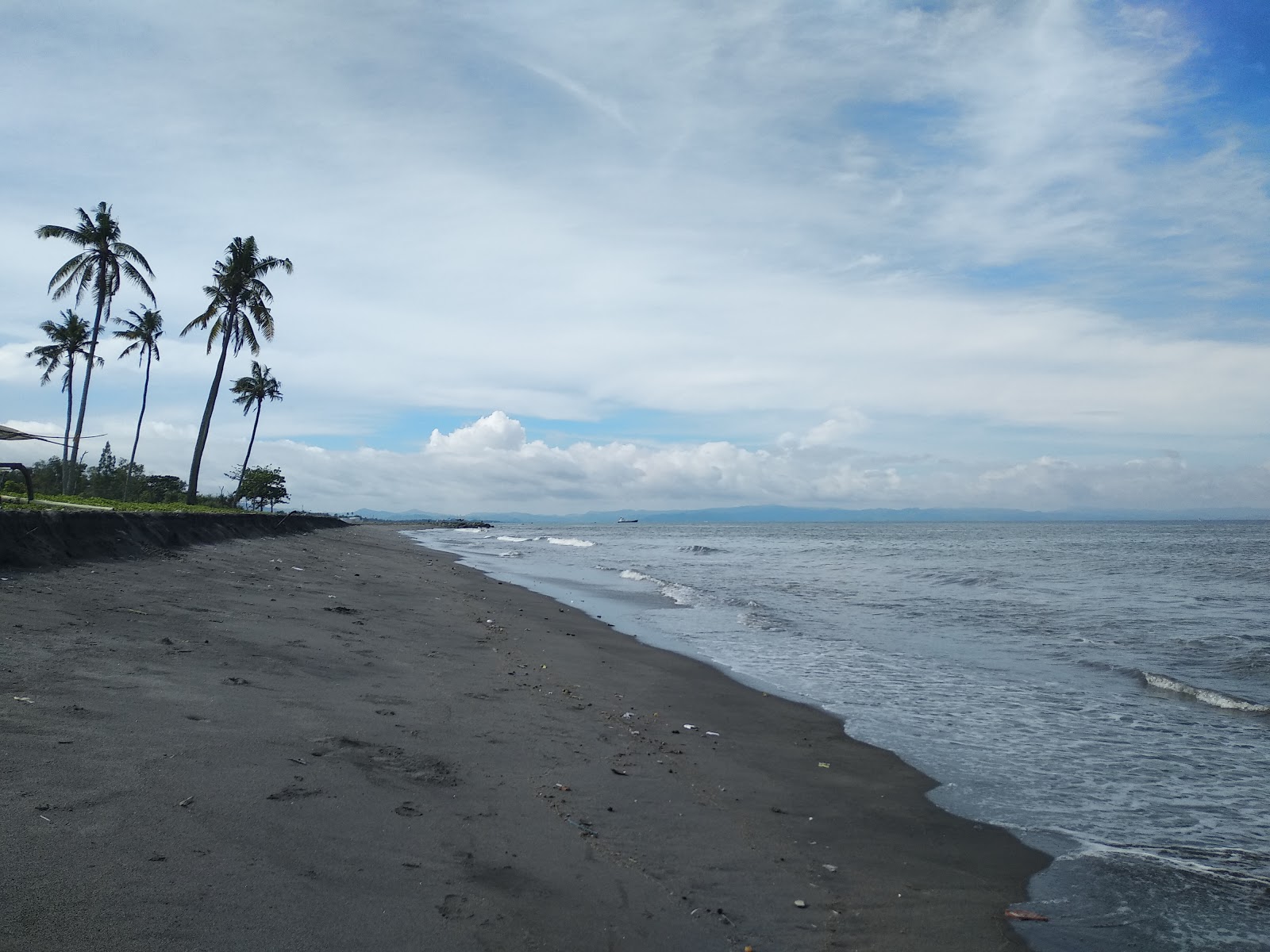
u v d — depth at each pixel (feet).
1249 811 22.41
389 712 24.45
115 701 20.11
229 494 206.18
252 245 140.36
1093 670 41.50
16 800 13.61
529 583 86.02
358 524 362.94
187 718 19.89
